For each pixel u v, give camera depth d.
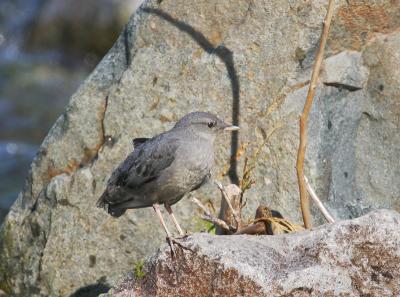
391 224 8.35
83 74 27.80
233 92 11.33
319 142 11.02
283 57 11.14
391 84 11.36
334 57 11.26
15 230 12.39
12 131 23.19
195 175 9.73
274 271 8.22
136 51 11.94
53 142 12.17
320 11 11.06
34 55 28.67
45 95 25.84
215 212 11.36
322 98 11.13
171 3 11.90
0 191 19.17
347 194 11.41
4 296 12.39
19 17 30.19
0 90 25.94
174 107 11.58
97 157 11.79
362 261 8.30
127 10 27.94
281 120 11.06
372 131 11.57
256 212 10.81
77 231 11.80
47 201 12.06
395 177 11.41
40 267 12.02
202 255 8.47
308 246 8.42
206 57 11.56
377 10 11.10
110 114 11.83
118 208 10.24
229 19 11.58
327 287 8.17
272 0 11.34
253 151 11.19
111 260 11.69
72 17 28.38
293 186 10.98
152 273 8.87
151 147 9.70
